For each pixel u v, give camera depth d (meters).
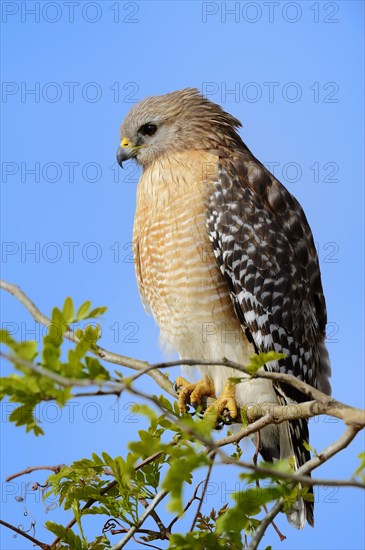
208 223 11.38
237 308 11.36
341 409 6.54
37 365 5.16
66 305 5.33
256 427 7.63
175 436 7.41
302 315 11.77
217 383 11.27
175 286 11.46
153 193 11.66
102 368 5.06
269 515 6.22
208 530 7.34
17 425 5.34
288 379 6.59
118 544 7.70
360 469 5.34
